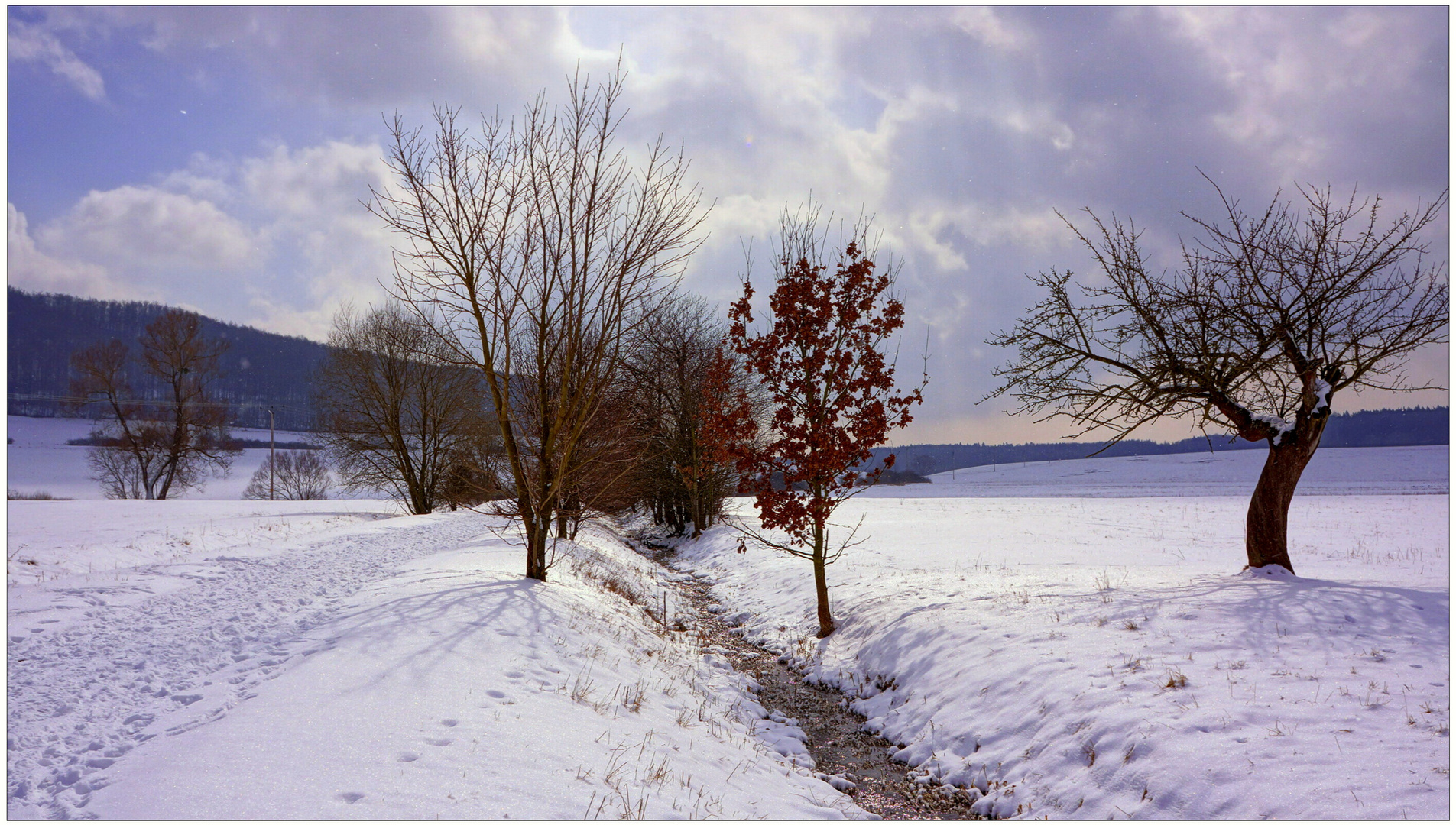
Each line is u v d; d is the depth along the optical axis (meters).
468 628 8.66
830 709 9.75
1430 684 6.40
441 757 5.14
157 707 6.36
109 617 9.77
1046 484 83.69
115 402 45.59
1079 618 9.60
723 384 13.38
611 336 12.33
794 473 12.76
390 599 10.44
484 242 11.69
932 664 9.60
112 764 5.07
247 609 10.41
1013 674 8.31
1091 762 6.33
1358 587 9.72
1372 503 37.44
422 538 21.50
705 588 19.86
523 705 6.50
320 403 38.12
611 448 17.56
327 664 7.21
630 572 19.27
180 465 47.12
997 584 12.76
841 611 13.45
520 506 12.41
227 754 5.00
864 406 12.42
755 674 11.36
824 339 12.41
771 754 7.59
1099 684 7.43
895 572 16.36
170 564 14.89
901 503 49.22
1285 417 11.52
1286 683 6.73
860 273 12.48
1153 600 9.92
